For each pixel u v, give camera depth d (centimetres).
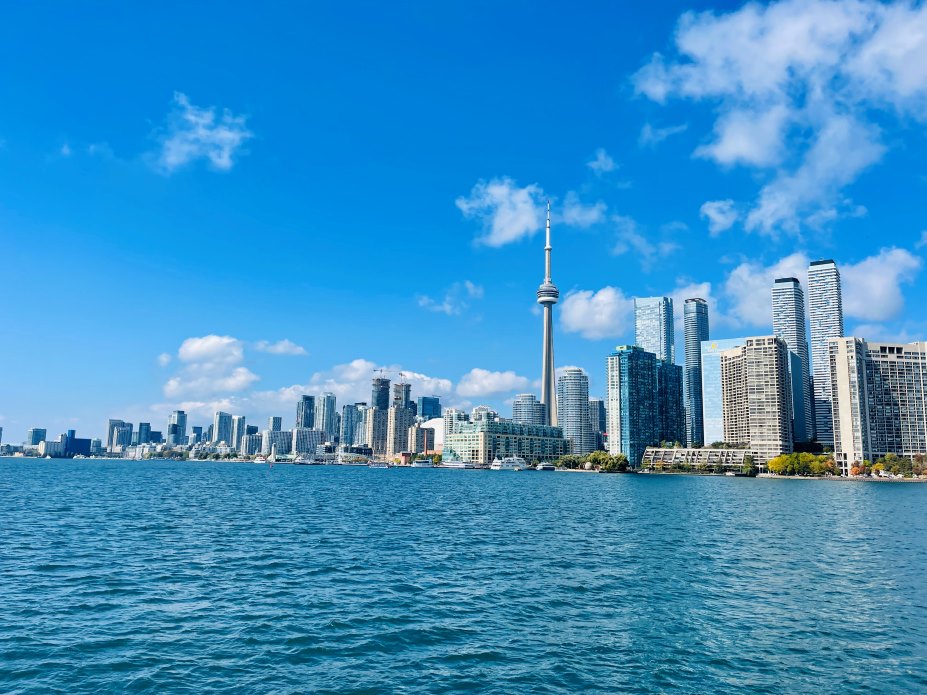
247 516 11806
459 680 3634
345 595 5494
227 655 3953
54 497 15600
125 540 8412
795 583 6362
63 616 4703
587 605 5306
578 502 17825
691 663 3966
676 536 9994
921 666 3978
